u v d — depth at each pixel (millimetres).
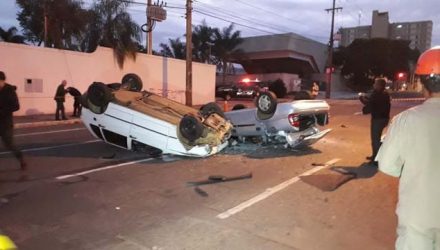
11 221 5117
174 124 8688
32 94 19094
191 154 8859
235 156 9461
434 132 2391
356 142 12055
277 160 9109
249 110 10031
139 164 8484
